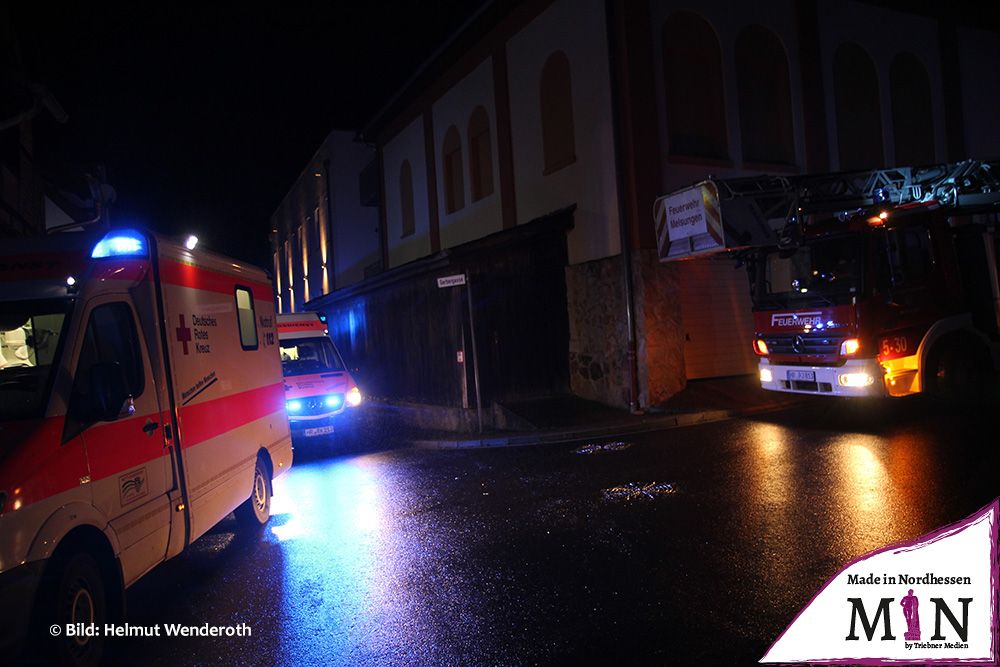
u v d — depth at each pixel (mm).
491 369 14352
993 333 10375
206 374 6051
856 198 10656
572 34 14477
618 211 13328
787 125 15023
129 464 4602
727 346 14219
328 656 4133
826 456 8094
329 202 31188
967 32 18500
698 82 13898
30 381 4324
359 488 9125
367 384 20094
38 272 4574
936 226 10039
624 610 4434
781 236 10398
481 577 5262
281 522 7621
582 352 14766
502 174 17203
